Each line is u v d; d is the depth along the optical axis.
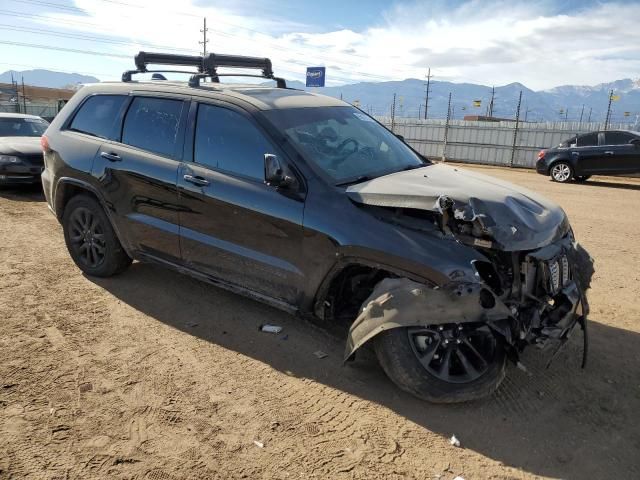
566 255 3.46
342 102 4.75
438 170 4.09
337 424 3.02
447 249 3.05
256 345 3.92
